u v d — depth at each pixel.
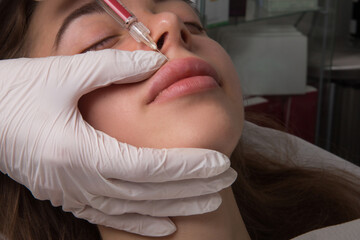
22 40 0.92
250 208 1.22
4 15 0.93
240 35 2.15
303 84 2.21
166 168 0.73
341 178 1.27
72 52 0.85
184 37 0.82
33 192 0.82
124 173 0.74
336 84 2.38
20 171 0.79
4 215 0.93
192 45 0.84
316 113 2.32
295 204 1.24
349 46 2.60
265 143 1.42
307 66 2.36
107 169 0.74
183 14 0.94
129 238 0.82
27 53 0.92
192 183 0.77
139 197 0.76
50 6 0.87
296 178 1.29
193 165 0.73
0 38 0.93
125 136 0.77
